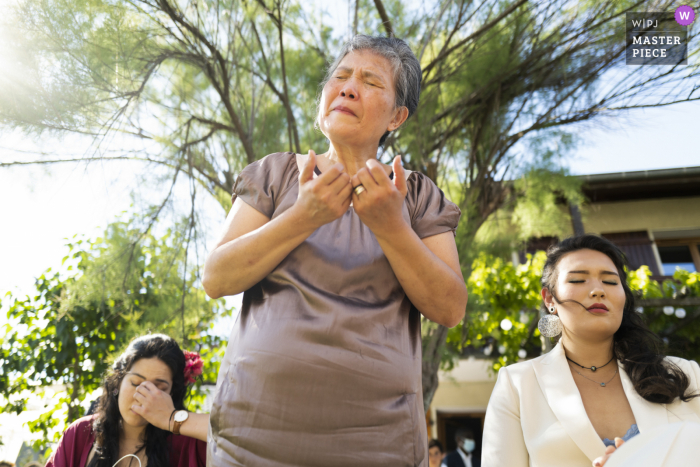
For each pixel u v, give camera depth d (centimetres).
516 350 598
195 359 180
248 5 328
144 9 310
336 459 78
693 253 841
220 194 380
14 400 473
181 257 339
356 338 84
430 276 87
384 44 105
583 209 670
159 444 158
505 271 589
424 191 107
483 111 416
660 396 127
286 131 388
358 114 96
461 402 746
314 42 379
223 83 349
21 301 452
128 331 363
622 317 144
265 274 87
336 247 92
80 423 168
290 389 80
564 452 126
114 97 293
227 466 80
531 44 386
